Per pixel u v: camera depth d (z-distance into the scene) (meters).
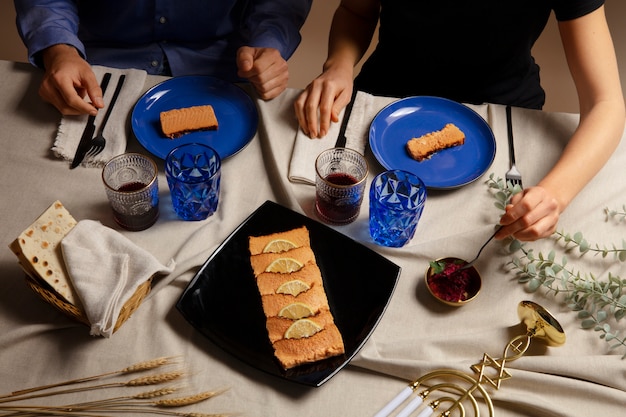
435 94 1.63
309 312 0.97
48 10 1.44
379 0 1.63
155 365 0.92
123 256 0.96
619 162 1.24
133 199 1.04
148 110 1.30
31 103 1.29
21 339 0.94
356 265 1.05
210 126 1.26
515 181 1.20
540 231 1.05
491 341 0.97
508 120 1.30
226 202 1.15
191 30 1.67
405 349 0.96
